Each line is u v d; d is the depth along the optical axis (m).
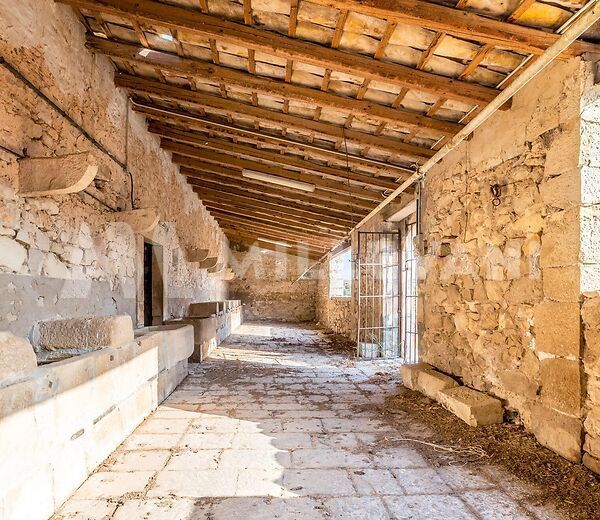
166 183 5.96
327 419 3.30
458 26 2.17
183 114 4.56
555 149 2.45
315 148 4.59
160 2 2.71
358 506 1.97
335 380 4.80
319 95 3.32
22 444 1.66
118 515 1.88
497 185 3.03
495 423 2.96
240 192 7.69
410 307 6.65
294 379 4.85
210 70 3.36
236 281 15.33
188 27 2.70
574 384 2.29
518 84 2.47
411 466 2.41
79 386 2.15
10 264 2.36
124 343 2.83
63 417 1.98
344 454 2.59
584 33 2.19
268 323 14.16
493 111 2.80
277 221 9.70
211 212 9.91
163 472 2.32
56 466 1.93
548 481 2.15
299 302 15.44
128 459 2.50
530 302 2.68
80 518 1.85
